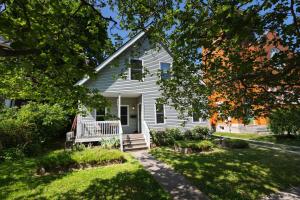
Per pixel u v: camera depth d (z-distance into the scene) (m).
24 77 5.95
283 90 5.56
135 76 8.99
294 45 4.46
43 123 12.94
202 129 17.73
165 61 18.17
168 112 17.67
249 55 5.55
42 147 13.64
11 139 11.14
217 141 15.87
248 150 13.28
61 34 4.12
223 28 4.16
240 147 14.17
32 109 12.91
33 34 3.16
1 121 11.45
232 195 6.35
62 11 4.11
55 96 6.02
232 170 8.62
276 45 4.73
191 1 5.23
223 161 10.08
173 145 15.18
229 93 6.76
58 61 4.07
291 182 7.56
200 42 4.91
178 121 17.98
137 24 7.11
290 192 6.74
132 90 16.42
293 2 3.84
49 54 3.77
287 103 5.70
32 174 8.17
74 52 4.06
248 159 10.53
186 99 8.14
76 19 4.89
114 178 7.59
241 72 5.50
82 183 7.15
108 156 9.68
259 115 6.07
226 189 6.77
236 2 4.02
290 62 4.61
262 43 4.89
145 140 14.97
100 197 6.12
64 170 8.70
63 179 7.53
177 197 6.20
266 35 4.88
